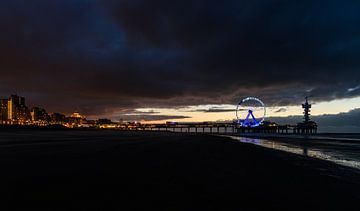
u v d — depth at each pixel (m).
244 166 26.59
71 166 23.48
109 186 16.11
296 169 25.83
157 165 25.30
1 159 27.89
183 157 32.97
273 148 54.94
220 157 34.16
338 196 15.55
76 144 52.88
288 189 16.92
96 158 29.81
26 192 14.39
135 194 14.41
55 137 84.19
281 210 12.70
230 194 15.03
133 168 23.08
